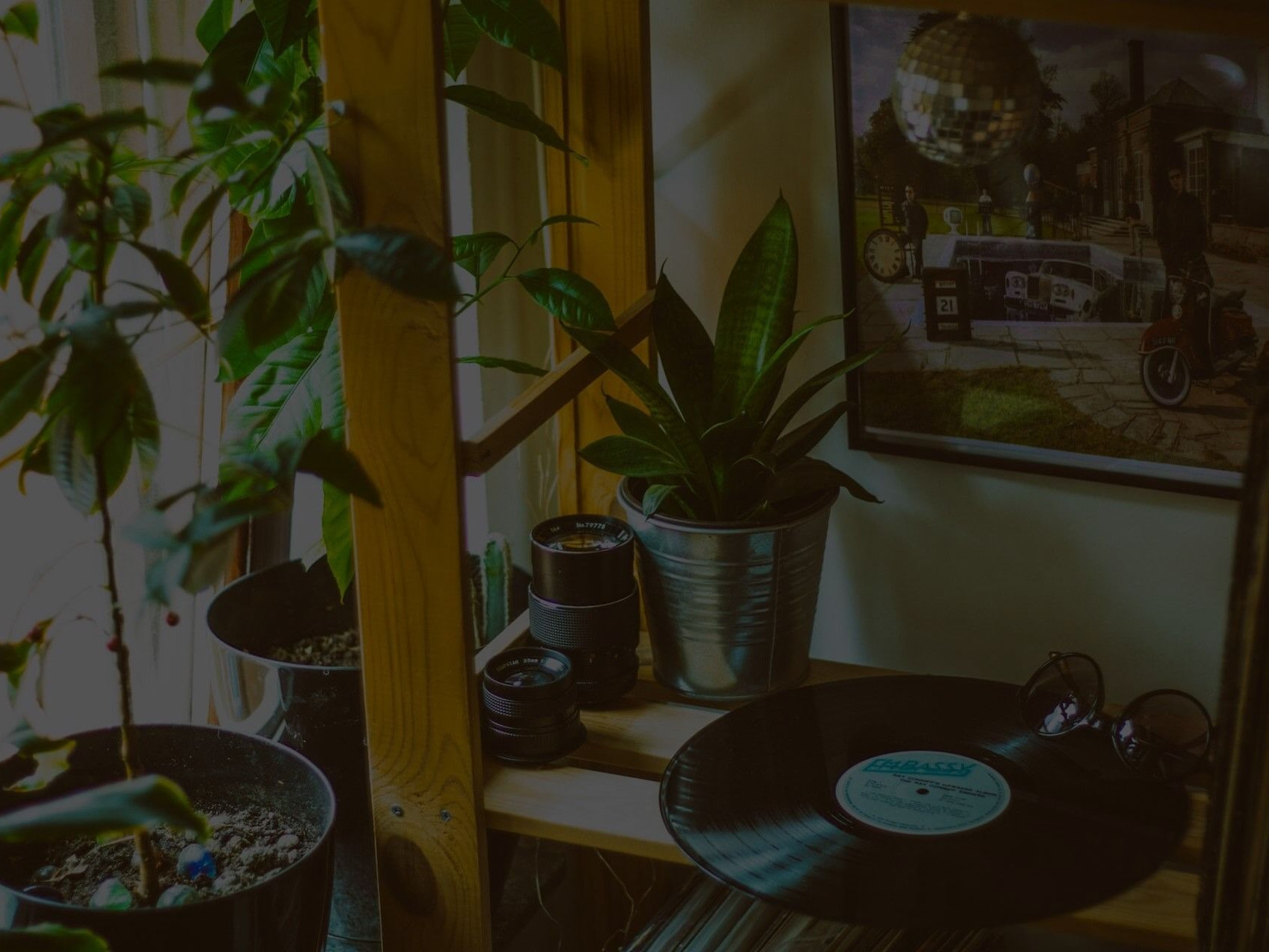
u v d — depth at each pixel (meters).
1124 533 1.14
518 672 1.01
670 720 1.03
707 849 0.82
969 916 0.75
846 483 1.02
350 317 0.82
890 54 1.09
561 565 1.01
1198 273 1.03
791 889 0.78
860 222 1.15
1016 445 1.14
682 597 1.01
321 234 0.66
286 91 0.67
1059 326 1.09
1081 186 1.05
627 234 1.13
